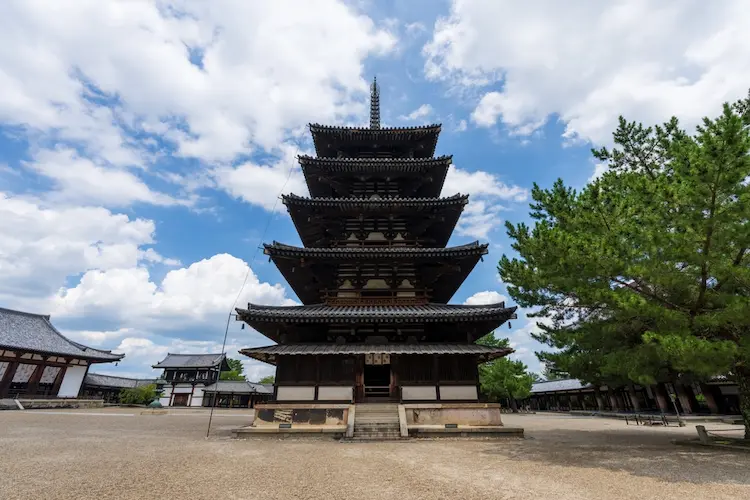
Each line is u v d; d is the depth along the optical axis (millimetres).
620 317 13930
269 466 11336
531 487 8977
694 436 19266
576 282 13547
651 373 13641
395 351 19188
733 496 8234
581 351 19469
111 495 8102
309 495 8289
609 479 9758
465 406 18875
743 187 11094
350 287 23812
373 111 36406
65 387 51719
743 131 10820
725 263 11805
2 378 45156
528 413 55688
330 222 25984
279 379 19734
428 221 25781
